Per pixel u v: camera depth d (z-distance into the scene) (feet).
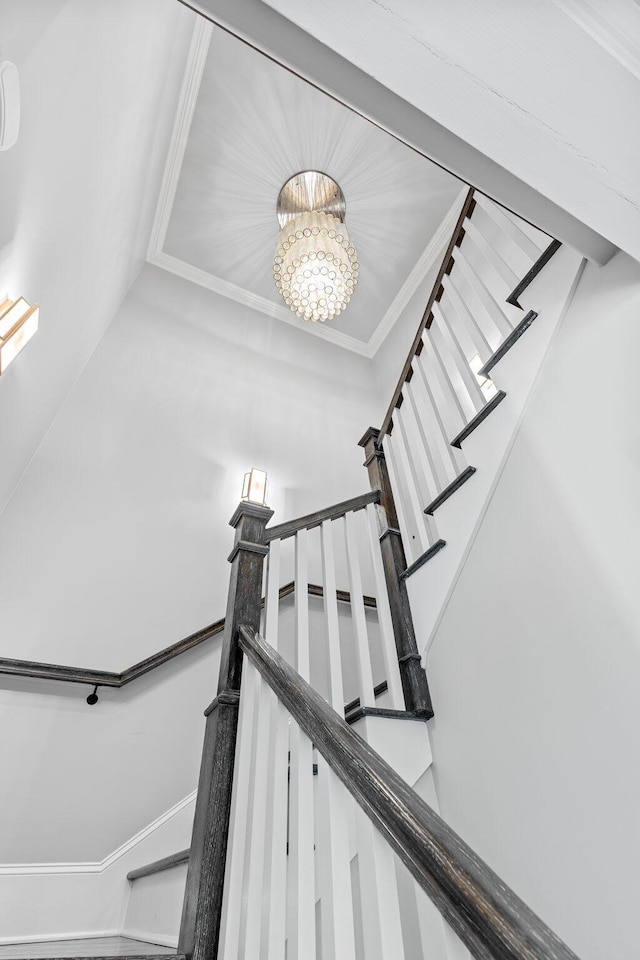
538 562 4.53
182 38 9.28
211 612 9.01
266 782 3.45
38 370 7.36
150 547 9.20
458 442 5.91
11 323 5.00
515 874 3.90
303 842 2.86
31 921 5.51
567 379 4.68
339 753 2.68
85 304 8.60
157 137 9.93
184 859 4.34
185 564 9.34
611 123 3.18
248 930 2.97
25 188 4.84
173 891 4.64
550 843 3.70
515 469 5.05
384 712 5.12
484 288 6.12
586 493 4.23
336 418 13.96
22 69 4.18
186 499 10.14
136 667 7.49
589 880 3.37
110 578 8.52
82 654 7.63
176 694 7.77
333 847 2.53
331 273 10.30
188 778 7.15
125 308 12.09
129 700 7.45
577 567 4.14
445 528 5.79
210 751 4.28
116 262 9.97
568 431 4.54
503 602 4.80
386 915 2.13
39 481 8.77
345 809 2.68
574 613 4.06
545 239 7.12
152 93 8.49
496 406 5.43
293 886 2.89
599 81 3.06
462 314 6.48
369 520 7.07
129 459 9.98
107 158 7.24
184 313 13.10
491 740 4.50
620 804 3.33
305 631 5.41
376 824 2.27
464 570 5.41
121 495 9.47
